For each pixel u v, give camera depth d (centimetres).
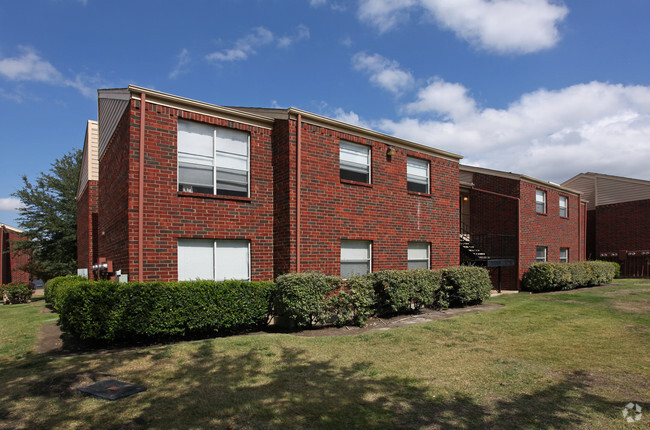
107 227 1104
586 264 1817
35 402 432
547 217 1906
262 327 873
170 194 852
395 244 1189
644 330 822
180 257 871
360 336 772
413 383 504
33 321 1042
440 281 1116
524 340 738
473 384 500
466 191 1870
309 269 982
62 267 2467
